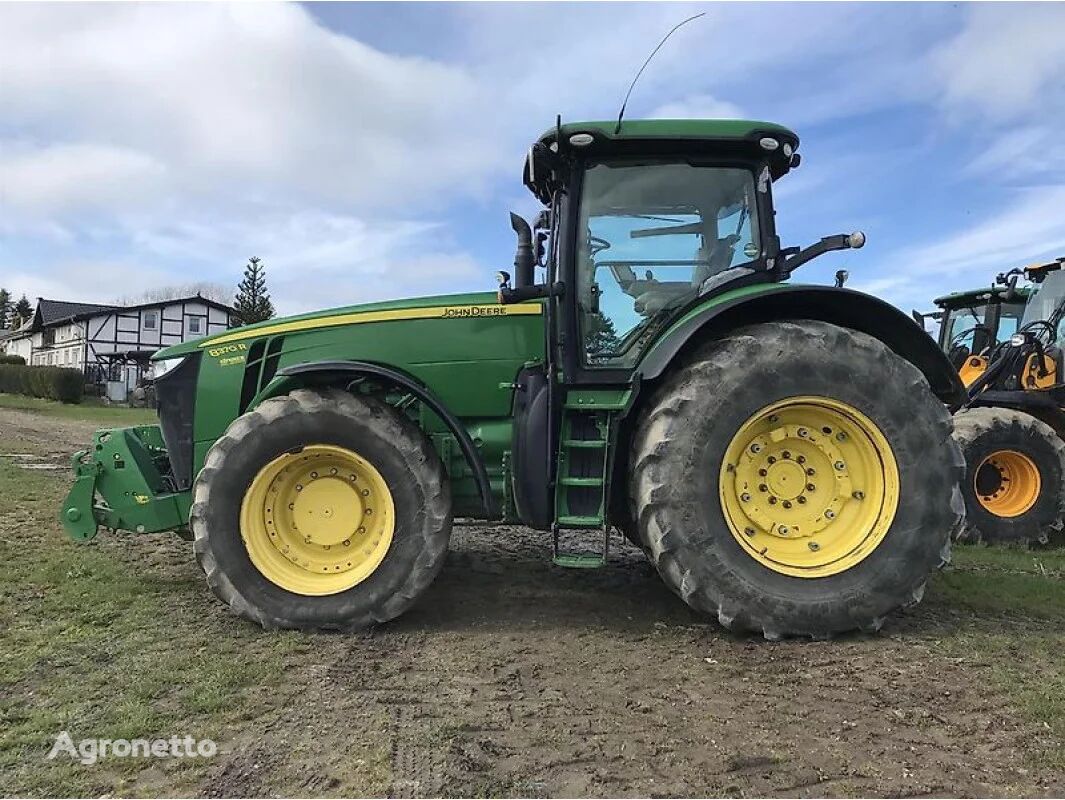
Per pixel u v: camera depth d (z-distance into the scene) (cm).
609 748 262
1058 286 749
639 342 404
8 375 4012
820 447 379
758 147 407
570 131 395
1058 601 446
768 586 364
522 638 373
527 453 391
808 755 258
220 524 379
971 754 259
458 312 422
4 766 246
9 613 395
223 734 269
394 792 233
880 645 360
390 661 340
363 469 388
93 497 428
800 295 375
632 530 445
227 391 439
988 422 671
